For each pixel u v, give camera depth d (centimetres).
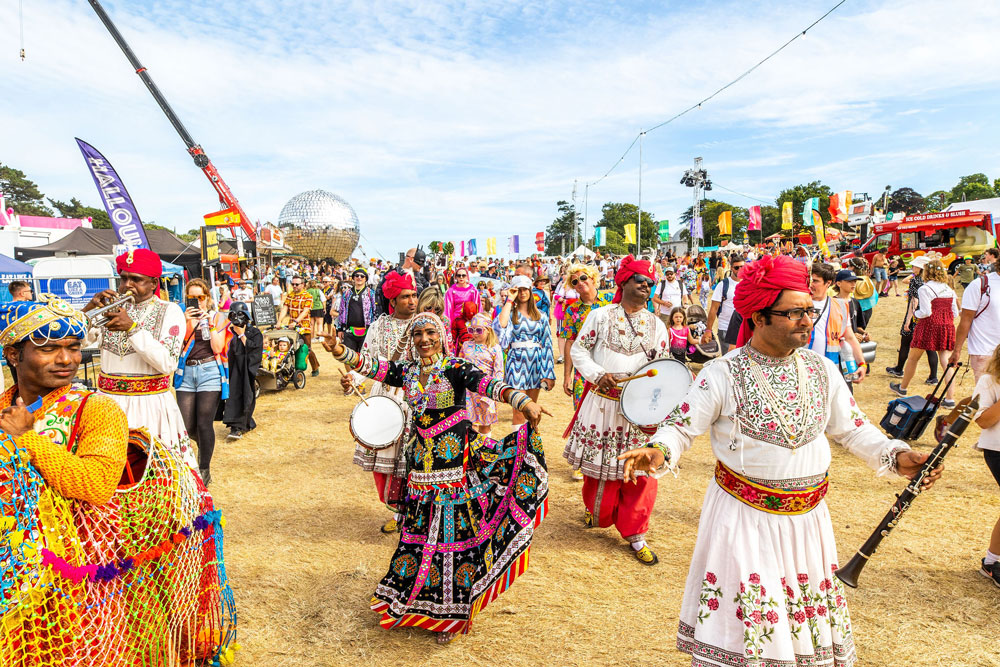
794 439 234
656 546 452
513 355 689
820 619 236
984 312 673
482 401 550
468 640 339
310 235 4347
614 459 432
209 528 305
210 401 565
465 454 337
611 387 414
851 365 585
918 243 2397
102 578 238
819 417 238
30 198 9200
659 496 546
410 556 337
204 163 2773
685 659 321
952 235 2319
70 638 227
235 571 415
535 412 324
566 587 395
